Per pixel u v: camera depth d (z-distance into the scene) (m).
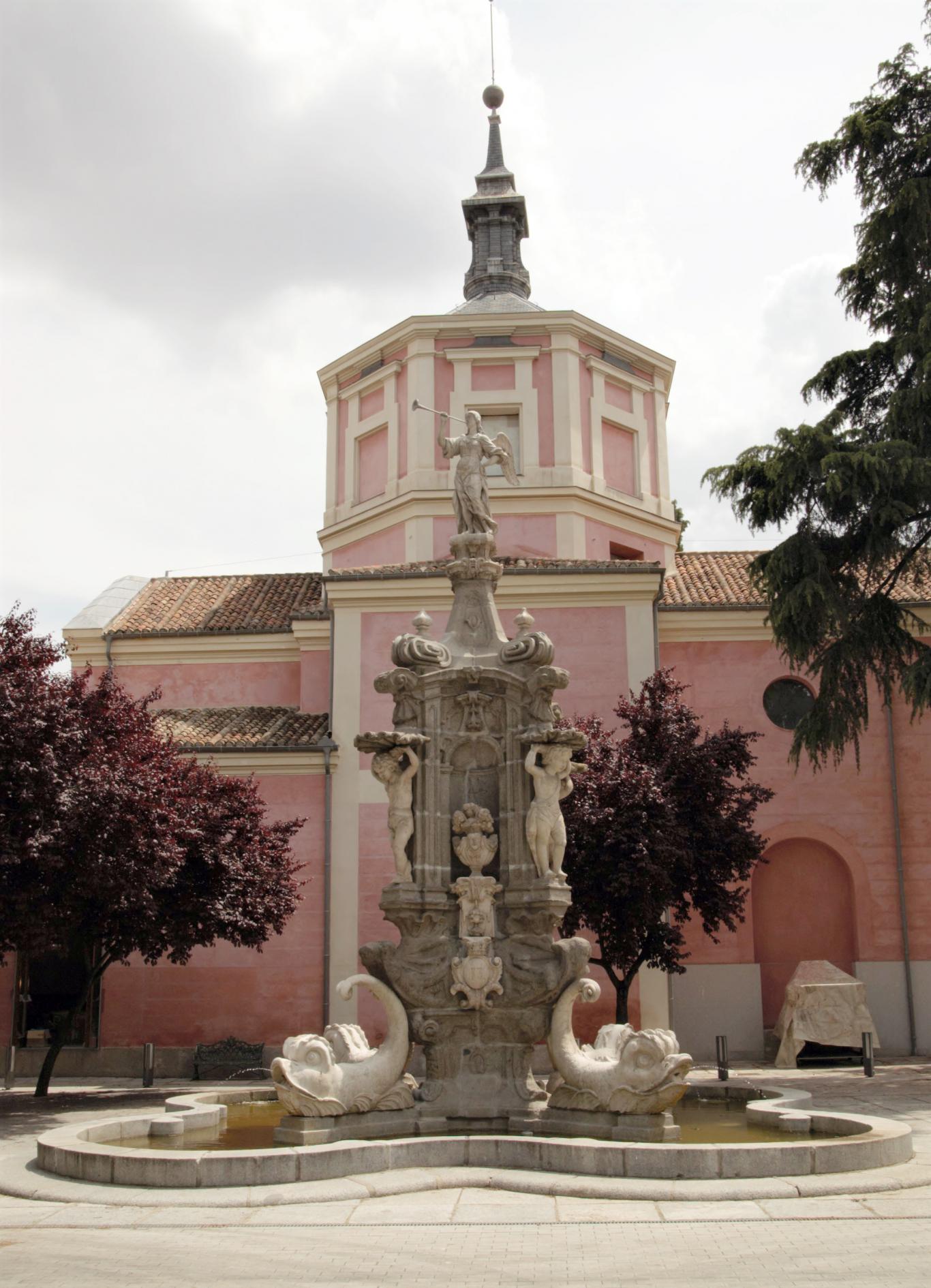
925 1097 17.28
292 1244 7.72
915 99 24.14
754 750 27.19
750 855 21.52
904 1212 8.45
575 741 12.52
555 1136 11.09
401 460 29.45
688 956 23.16
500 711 13.04
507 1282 6.73
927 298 23.19
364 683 26.61
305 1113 10.95
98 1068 24.39
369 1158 9.88
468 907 12.20
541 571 26.27
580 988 11.69
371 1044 24.39
